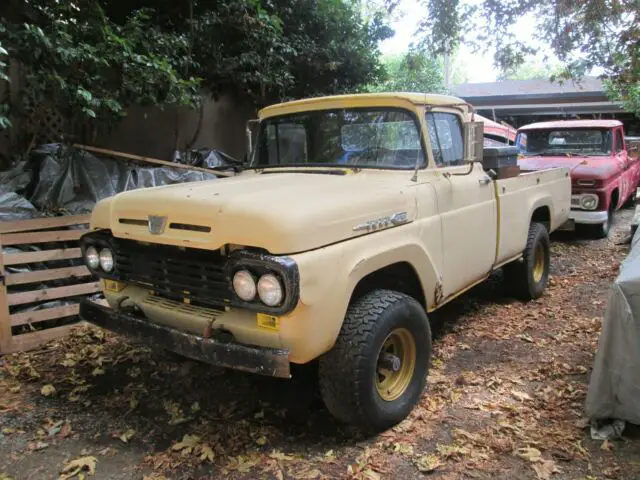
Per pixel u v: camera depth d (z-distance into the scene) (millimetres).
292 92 9328
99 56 5438
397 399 3342
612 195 9039
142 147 7723
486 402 3588
